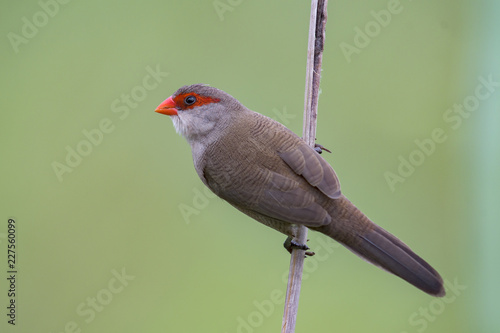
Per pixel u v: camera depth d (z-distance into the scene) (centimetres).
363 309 1077
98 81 1163
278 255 1109
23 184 1125
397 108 1154
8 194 1123
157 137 1145
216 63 1159
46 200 1119
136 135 1145
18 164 1131
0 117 1153
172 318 1068
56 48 1180
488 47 1198
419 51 1184
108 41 1181
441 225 1121
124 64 1170
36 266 1093
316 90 840
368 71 1172
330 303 1072
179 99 902
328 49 1171
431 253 1106
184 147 1141
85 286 1086
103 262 1091
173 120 916
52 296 1081
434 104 1172
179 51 1173
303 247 819
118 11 1195
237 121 869
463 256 1109
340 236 810
